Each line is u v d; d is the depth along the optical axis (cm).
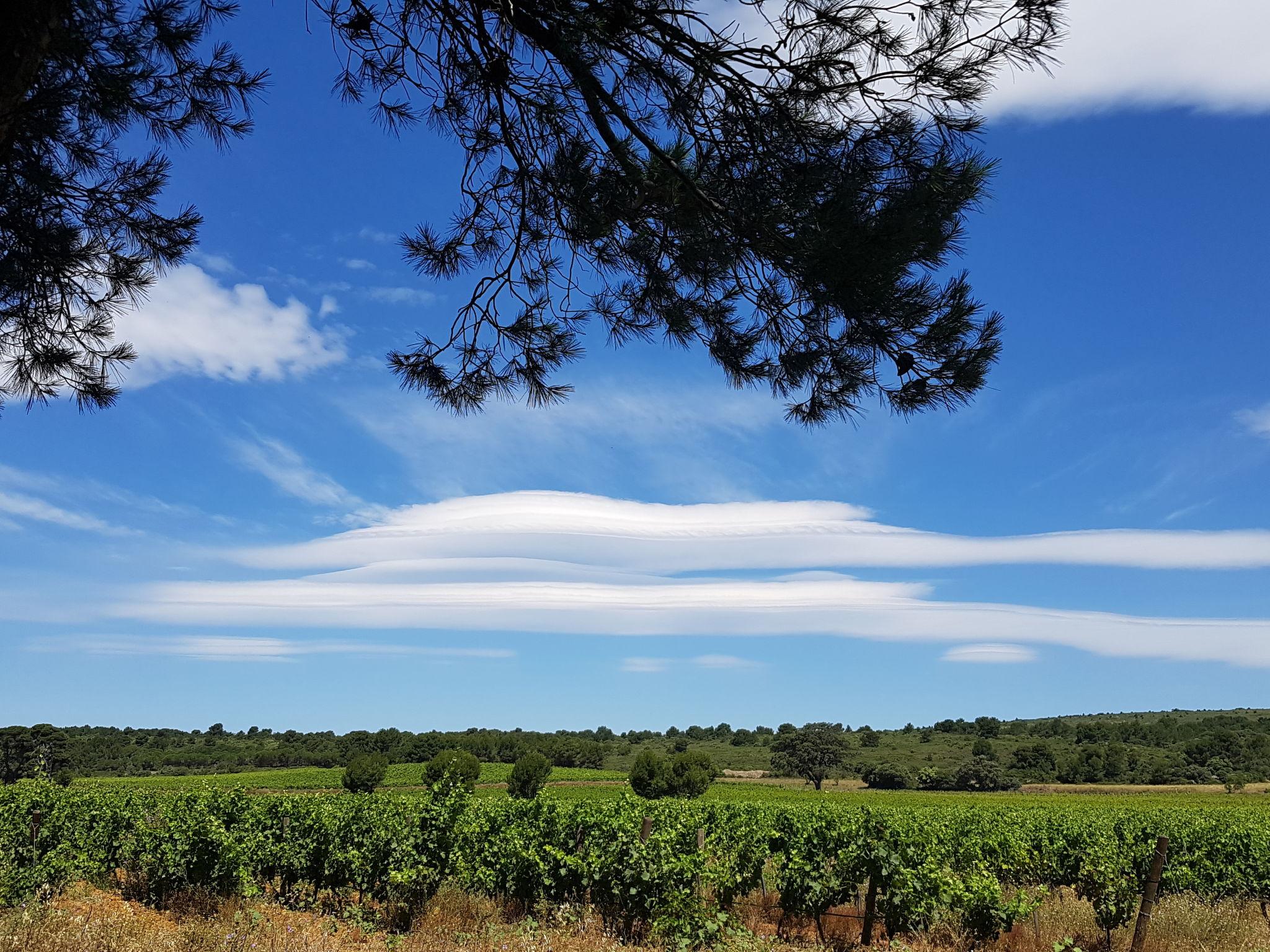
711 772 4775
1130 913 984
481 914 1050
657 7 441
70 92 588
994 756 10862
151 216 698
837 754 8894
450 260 680
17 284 662
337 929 905
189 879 1056
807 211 464
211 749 9981
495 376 709
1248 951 961
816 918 1009
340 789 5344
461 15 503
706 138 495
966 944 969
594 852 1045
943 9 412
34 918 691
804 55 441
